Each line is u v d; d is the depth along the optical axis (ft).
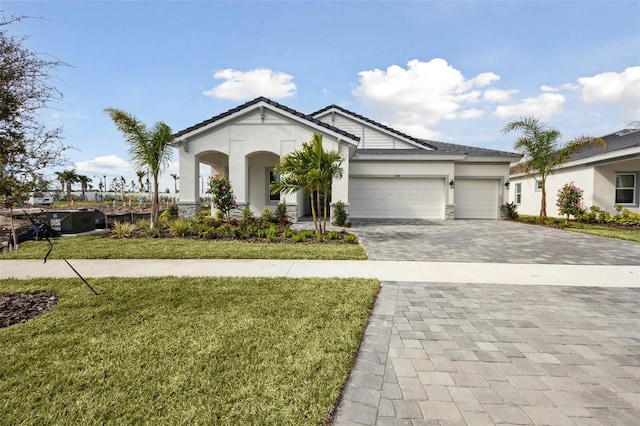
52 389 7.89
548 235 36.58
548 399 7.66
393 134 63.67
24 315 13.12
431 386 8.21
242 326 11.59
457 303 14.60
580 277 19.25
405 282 18.02
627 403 7.50
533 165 51.11
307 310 13.21
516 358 9.64
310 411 7.12
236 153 46.26
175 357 9.40
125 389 7.88
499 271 20.63
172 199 113.19
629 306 14.26
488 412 7.20
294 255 24.63
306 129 45.70
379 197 57.82
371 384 8.29
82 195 131.34
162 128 38.22
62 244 29.14
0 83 11.84
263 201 56.80
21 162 13.15
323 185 32.68
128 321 12.10
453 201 56.49
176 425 6.66
